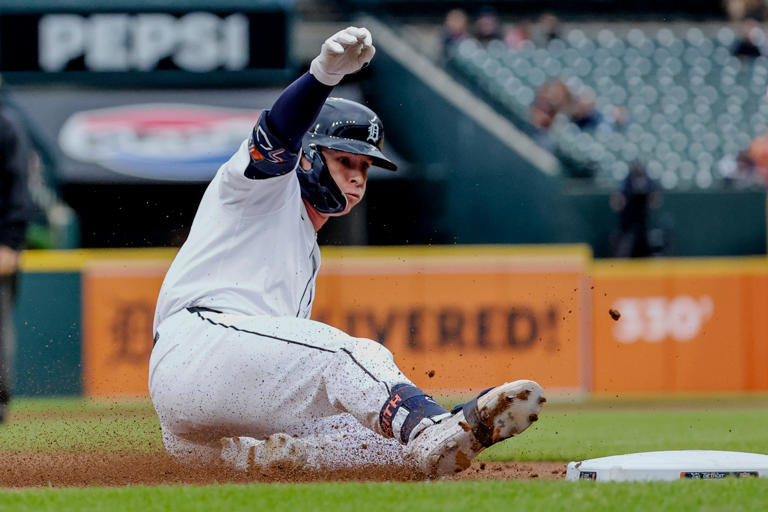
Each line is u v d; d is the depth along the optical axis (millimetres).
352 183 12289
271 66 50875
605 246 44969
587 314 36312
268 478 11188
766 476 10773
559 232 45219
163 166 48562
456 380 35156
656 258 43625
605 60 55906
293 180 11922
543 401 9891
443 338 35219
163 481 11406
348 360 10727
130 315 33906
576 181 49062
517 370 35312
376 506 8836
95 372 33656
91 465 13156
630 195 43688
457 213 47062
